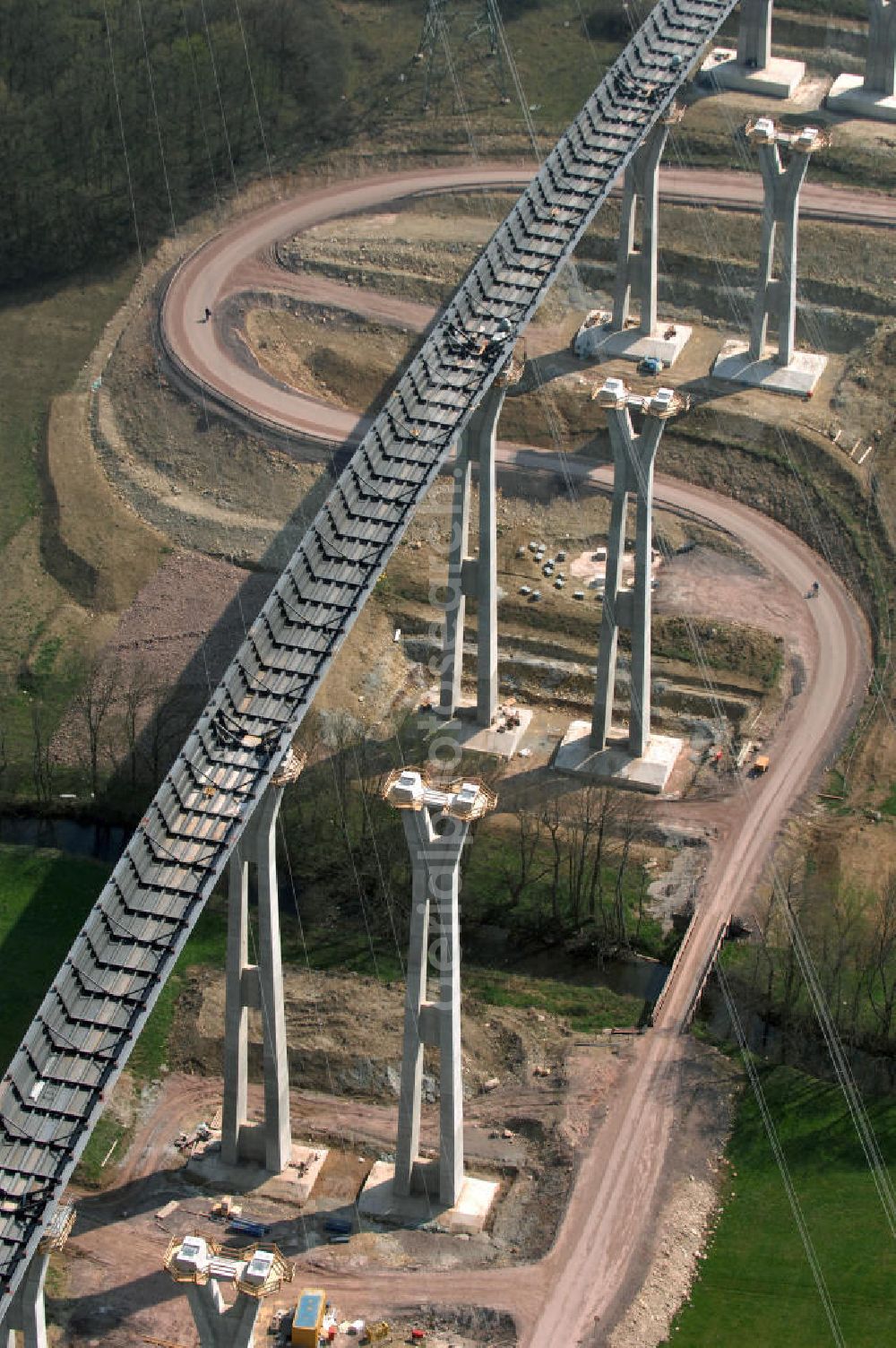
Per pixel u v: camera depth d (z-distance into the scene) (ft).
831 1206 649.61
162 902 593.01
